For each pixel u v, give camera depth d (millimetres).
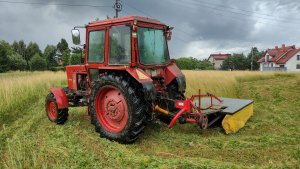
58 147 5219
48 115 7305
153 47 6078
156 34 6172
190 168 4281
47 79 17500
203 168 4270
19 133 6223
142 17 5816
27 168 4445
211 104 6590
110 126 5785
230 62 66812
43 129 6551
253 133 6316
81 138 5793
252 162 4637
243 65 66312
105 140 5621
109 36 5969
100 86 5777
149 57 5957
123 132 5426
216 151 5094
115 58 5883
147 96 5270
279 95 12305
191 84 12805
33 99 11039
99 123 5867
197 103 7266
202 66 51812
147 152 5098
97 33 6293
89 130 6324
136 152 5055
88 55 6535
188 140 5621
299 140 5617
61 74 21984
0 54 47875
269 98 11867
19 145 5297
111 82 5547
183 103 5629
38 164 4535
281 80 18719
